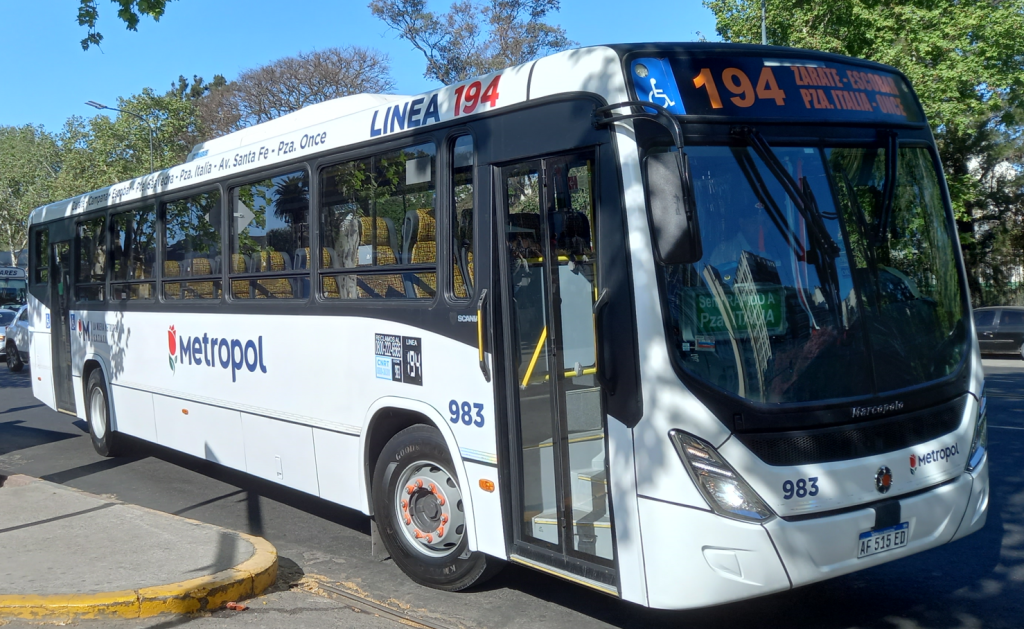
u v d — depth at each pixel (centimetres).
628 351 415
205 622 494
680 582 401
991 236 3130
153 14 962
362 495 600
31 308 1212
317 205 642
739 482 399
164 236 860
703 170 422
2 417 1445
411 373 550
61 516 668
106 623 485
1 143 5753
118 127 4297
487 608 523
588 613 514
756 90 446
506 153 484
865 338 439
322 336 631
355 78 4566
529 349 482
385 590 559
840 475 415
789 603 527
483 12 3731
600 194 430
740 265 422
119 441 1005
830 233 445
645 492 409
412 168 555
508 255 492
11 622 484
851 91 477
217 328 762
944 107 2348
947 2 2438
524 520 486
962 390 474
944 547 627
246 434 725
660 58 434
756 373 411
